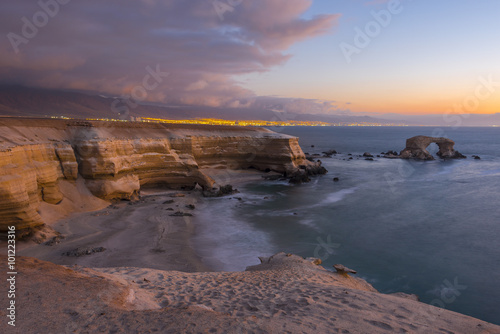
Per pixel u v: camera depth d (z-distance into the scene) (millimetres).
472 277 21359
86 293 6852
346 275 15516
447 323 7965
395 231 31281
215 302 8938
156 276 11984
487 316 16797
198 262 22125
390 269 22578
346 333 6840
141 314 6207
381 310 8633
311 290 10703
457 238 29344
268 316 7648
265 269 15891
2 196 21797
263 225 32281
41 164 29812
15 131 30469
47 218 28000
